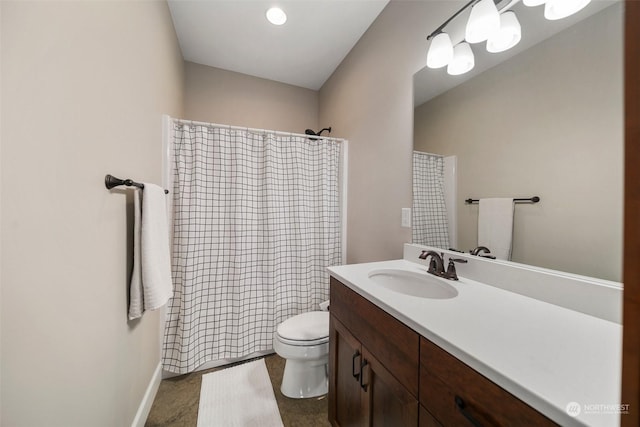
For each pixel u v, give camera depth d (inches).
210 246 71.9
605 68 28.8
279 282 80.4
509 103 39.2
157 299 44.5
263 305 78.2
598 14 29.2
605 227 29.0
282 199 81.7
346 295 44.2
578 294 30.5
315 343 57.9
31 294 22.6
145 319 53.7
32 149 22.5
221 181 73.3
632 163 11.4
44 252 24.1
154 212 46.2
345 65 88.8
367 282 42.0
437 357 24.9
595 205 29.7
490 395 19.8
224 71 98.6
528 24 36.3
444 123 50.5
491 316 29.0
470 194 45.9
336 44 82.4
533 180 36.2
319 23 72.9
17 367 21.2
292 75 102.7
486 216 43.0
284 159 82.4
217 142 72.8
